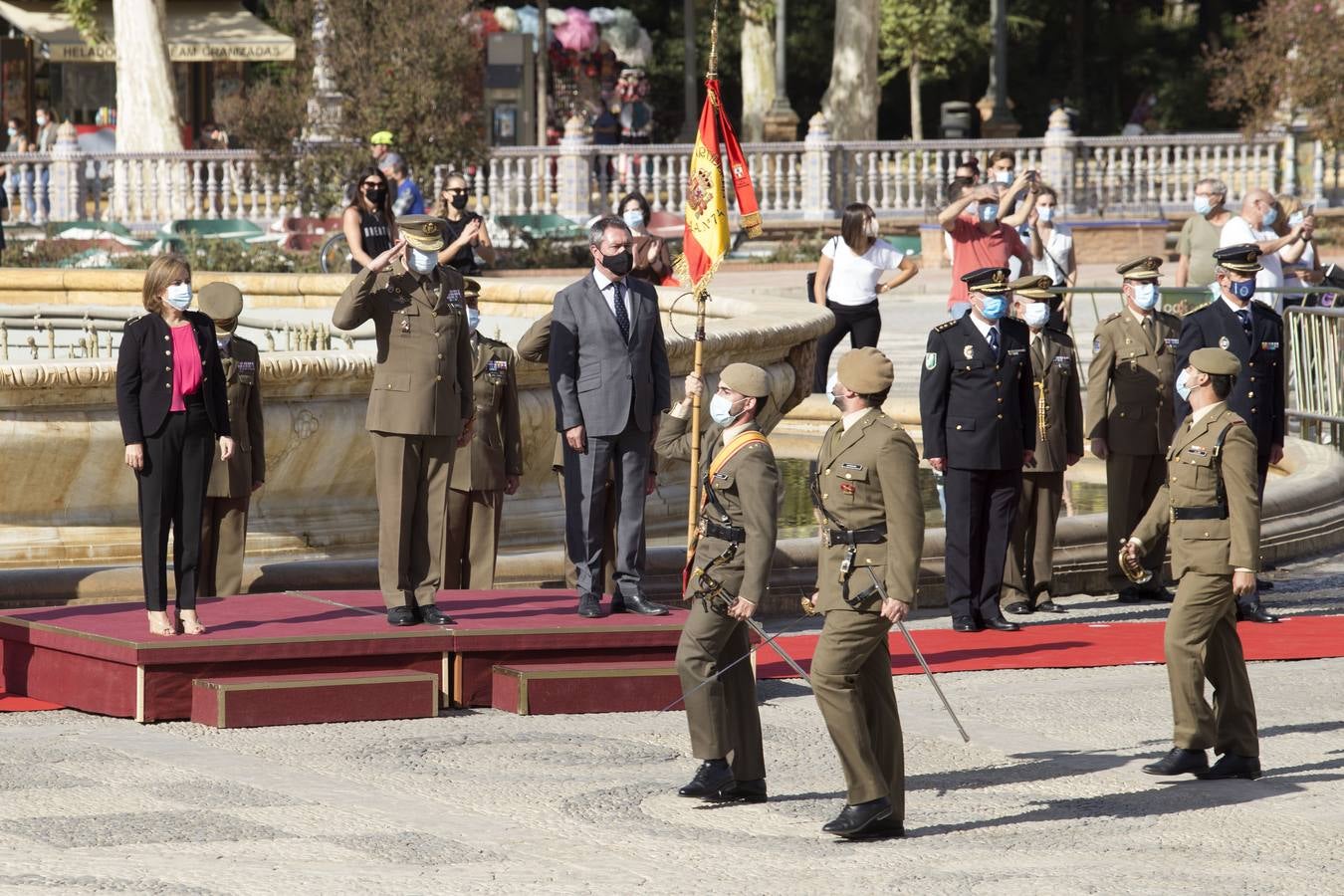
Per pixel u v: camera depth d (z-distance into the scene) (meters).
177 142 99.56
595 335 24.44
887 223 99.19
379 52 82.62
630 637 23.84
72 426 29.16
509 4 153.25
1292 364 43.59
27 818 17.94
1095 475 43.00
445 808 18.69
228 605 25.00
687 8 139.50
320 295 54.75
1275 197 44.94
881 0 147.38
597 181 96.25
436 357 23.48
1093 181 98.94
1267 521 35.44
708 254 25.11
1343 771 20.89
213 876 16.14
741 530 18.88
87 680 22.83
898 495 17.58
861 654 17.80
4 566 29.36
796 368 38.06
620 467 24.77
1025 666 26.47
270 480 31.19
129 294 57.69
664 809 18.89
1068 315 43.88
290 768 20.16
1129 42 166.62
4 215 94.06
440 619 23.78
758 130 144.50
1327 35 91.00
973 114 167.50
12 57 124.44
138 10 98.69
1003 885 16.41
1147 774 20.69
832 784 20.02
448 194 38.72
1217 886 16.44
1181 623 20.52
